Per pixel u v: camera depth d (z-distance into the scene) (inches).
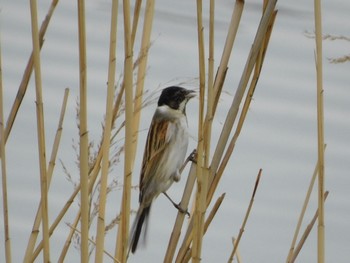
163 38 858.8
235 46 873.5
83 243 308.2
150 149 434.0
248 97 322.0
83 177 305.3
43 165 314.3
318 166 319.9
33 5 304.2
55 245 584.4
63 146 690.8
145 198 425.7
